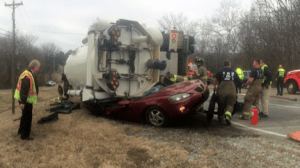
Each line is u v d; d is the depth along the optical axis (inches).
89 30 264.7
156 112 221.8
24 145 169.2
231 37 1680.6
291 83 548.7
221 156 148.8
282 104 376.8
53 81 2908.5
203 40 1862.7
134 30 274.7
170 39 330.0
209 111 231.1
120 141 177.8
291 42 890.7
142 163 139.7
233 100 231.0
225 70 230.5
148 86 289.6
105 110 251.4
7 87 2266.2
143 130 210.5
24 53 2277.3
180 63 363.3
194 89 222.1
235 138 186.7
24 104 173.3
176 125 229.8
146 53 287.3
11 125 233.3
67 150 159.8
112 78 250.1
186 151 156.5
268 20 986.1
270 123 243.8
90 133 195.8
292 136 185.2
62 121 238.8
